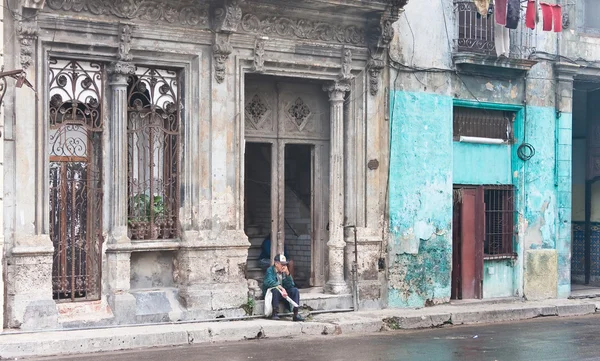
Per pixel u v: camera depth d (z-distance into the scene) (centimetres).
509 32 1786
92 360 1127
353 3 1505
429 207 1683
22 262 1244
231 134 1444
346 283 1585
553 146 1898
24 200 1254
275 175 1561
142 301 1366
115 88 1338
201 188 1414
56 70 1308
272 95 1559
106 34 1325
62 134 1314
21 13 1241
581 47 1931
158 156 1409
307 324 1410
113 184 1335
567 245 1917
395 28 1631
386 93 1622
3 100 1230
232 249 1435
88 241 1341
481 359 1153
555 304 1786
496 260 1822
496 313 1658
